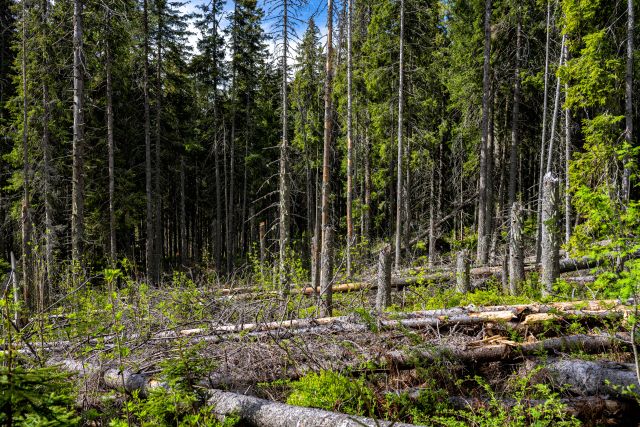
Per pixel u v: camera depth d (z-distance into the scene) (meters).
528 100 22.66
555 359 5.62
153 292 10.01
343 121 24.59
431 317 6.84
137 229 28.50
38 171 17.56
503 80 21.14
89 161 20.34
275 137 31.58
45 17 15.80
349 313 7.84
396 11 20.41
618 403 4.64
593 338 5.82
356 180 27.97
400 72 19.28
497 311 6.68
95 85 19.03
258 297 10.29
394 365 5.67
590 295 8.15
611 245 4.23
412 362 5.60
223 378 5.54
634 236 4.31
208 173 32.16
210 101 29.28
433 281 12.47
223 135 29.72
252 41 27.94
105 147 21.08
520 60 20.14
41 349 6.12
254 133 30.11
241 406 4.53
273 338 6.08
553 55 18.83
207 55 27.61
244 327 7.23
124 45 18.62
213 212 32.34
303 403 4.89
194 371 4.65
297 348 6.26
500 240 18.17
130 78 22.75
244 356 6.10
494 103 22.95
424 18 20.92
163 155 26.17
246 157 28.67
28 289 8.90
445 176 26.61
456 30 21.25
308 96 28.62
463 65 21.19
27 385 2.75
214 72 27.58
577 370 5.09
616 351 5.71
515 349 5.69
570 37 14.31
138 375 5.31
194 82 28.86
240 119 30.16
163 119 25.55
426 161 24.28
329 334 6.64
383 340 6.30
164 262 33.31
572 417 4.36
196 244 33.84
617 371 4.91
